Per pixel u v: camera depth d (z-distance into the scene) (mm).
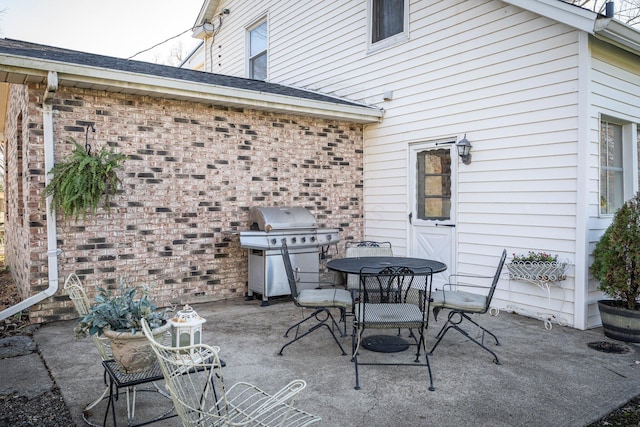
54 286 4988
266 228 5879
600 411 2984
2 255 11180
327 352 4105
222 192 6207
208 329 4824
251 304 6008
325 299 4184
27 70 4539
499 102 5668
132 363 2598
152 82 5207
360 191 7660
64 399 3146
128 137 5477
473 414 2936
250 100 6027
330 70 8203
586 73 4840
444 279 6371
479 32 5883
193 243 5984
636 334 4348
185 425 2166
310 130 7055
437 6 6391
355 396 3191
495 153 5730
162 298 5750
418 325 3576
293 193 6887
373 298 4852
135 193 5531
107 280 5355
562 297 5062
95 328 2621
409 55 6793
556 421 2850
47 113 4934
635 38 4809
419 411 2973
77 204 4867
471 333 4719
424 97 6598
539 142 5273
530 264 4996
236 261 6363
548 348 4234
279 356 3992
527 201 5391
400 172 7008
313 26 8531
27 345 4250
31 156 4906
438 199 6523
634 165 5602
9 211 8500
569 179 5000
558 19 4875
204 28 11438
